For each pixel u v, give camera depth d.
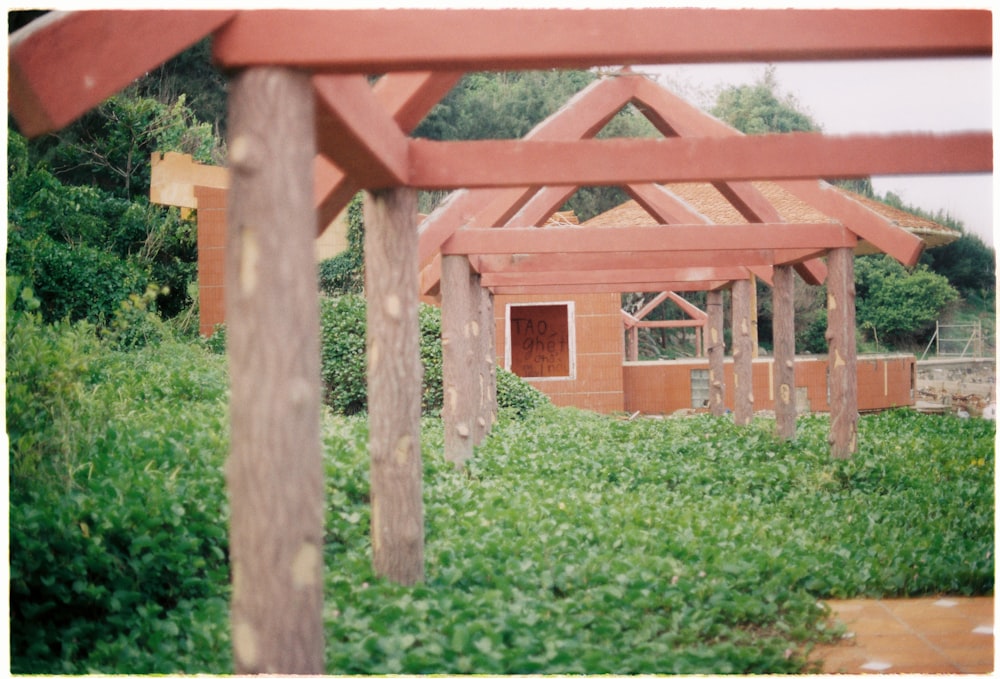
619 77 8.94
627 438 13.22
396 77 4.93
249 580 3.19
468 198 9.09
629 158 5.14
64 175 23.66
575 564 6.05
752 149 5.07
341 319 15.77
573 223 22.73
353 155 4.54
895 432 14.85
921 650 5.20
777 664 4.82
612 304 22.83
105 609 5.09
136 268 17.67
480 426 11.40
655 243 9.48
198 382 10.87
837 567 6.54
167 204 22.44
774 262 11.74
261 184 3.23
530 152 5.22
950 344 38.97
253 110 3.27
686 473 10.02
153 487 5.77
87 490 5.93
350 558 5.77
